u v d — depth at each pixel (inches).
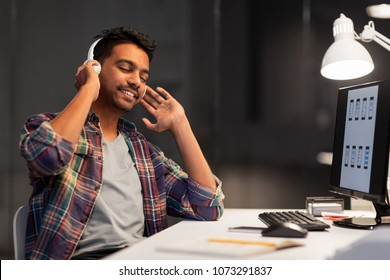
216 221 63.7
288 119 129.0
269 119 129.8
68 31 132.1
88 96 58.4
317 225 54.6
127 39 65.7
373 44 119.0
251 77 130.0
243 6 130.2
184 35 130.3
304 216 60.6
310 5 127.4
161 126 68.9
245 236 49.4
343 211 68.8
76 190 58.1
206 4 130.1
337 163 66.8
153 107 71.4
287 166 129.3
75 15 132.0
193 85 130.3
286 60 129.0
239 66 130.1
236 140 130.5
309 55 127.8
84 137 60.8
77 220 57.1
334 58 73.2
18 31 132.4
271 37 129.4
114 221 59.7
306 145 128.4
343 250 44.0
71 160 59.0
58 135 54.6
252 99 130.2
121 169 63.2
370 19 122.6
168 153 129.9
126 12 131.8
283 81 129.2
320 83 127.3
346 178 63.4
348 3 124.3
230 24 130.2
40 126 54.7
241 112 130.2
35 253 54.6
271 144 129.7
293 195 129.0
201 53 130.2
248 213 71.4
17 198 130.3
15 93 132.0
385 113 55.2
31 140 54.6
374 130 57.2
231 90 130.5
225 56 130.4
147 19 131.4
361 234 52.4
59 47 132.1
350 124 63.7
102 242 58.6
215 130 130.3
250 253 39.5
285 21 128.9
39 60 132.0
